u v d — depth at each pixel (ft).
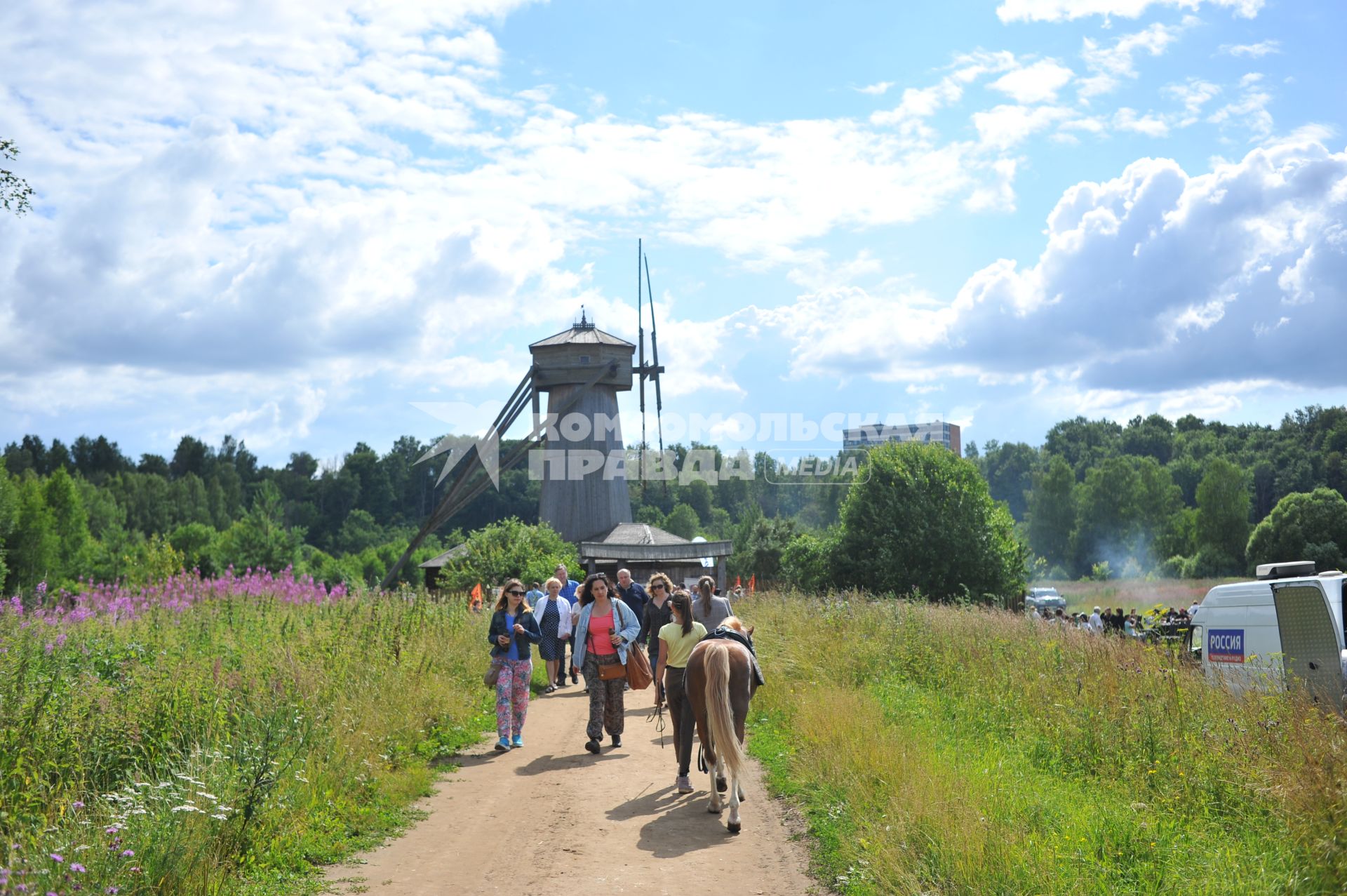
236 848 24.23
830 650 56.49
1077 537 321.52
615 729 41.98
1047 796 27.96
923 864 22.93
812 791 32.04
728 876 24.66
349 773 31.45
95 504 306.14
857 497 145.79
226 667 36.68
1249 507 297.53
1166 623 75.15
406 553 144.25
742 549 190.08
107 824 21.54
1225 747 28.91
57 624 43.37
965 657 50.49
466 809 31.65
